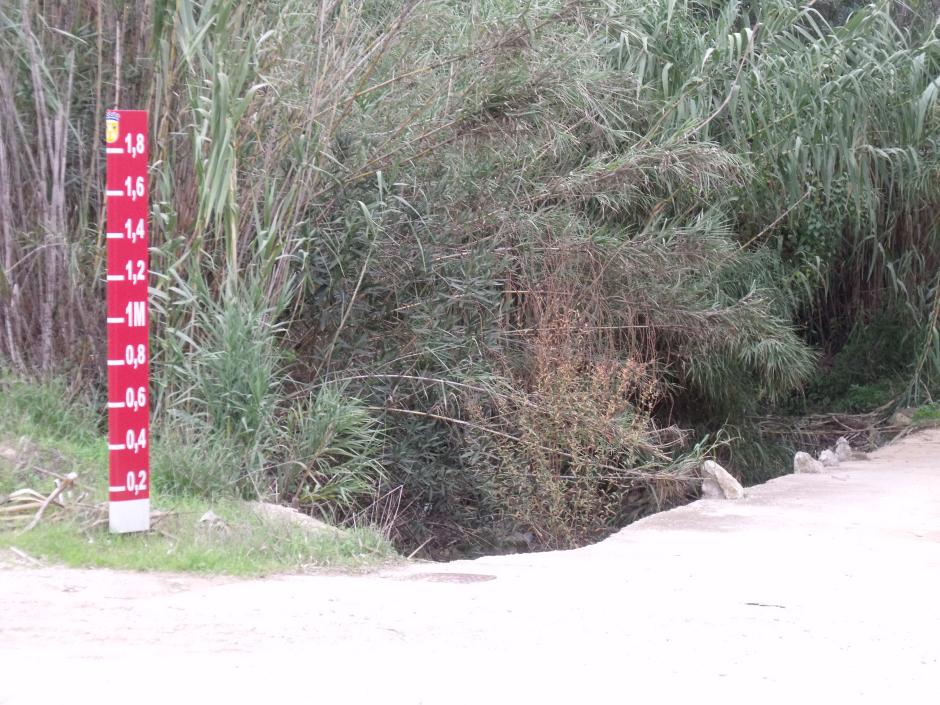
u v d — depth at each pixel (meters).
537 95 9.59
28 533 5.98
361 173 9.27
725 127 12.77
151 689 3.69
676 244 11.47
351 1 9.39
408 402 9.98
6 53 8.21
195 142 7.53
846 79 12.85
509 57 9.47
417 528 9.97
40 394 7.73
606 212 11.95
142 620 4.67
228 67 8.27
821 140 12.85
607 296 11.22
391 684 3.88
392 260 9.56
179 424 7.60
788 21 12.96
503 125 9.63
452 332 9.84
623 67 12.04
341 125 9.12
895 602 5.54
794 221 13.52
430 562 6.77
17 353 8.14
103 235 8.40
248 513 6.90
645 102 11.69
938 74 14.11
